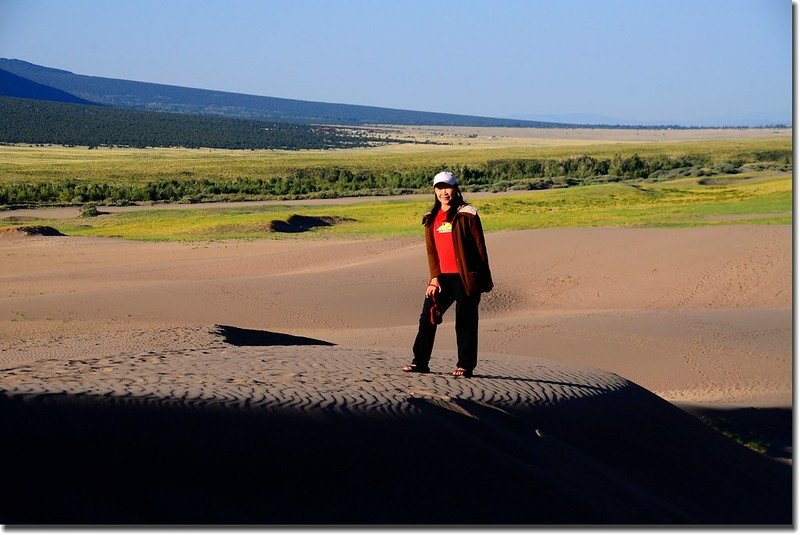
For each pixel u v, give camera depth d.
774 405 16.44
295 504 5.30
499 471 6.43
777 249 34.84
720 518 7.46
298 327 26.86
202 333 15.16
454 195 8.91
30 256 45.72
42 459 4.89
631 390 9.84
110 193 96.69
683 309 29.34
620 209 61.78
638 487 7.37
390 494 5.72
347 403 6.77
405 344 22.69
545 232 40.78
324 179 116.75
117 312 27.86
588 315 27.05
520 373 9.79
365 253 42.09
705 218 51.91
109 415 5.53
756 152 150.75
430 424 6.74
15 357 13.26
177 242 52.47
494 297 31.91
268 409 6.20
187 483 5.13
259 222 61.28
